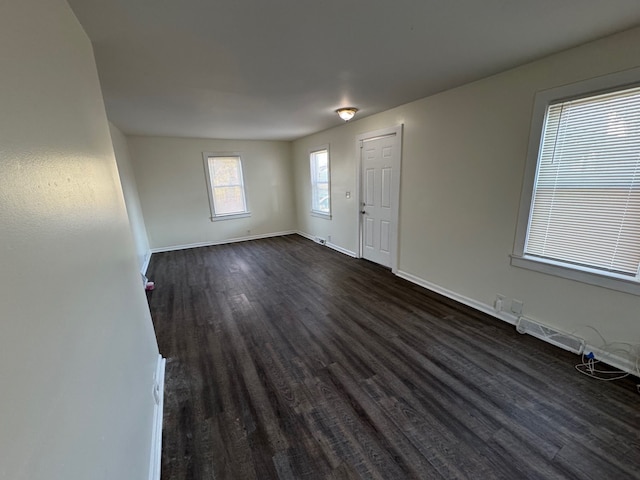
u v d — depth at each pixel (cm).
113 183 166
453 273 317
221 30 161
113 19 142
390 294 341
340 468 141
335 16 150
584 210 207
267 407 180
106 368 95
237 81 244
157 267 471
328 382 200
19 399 47
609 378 192
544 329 236
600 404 172
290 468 141
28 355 51
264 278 409
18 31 67
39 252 60
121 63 199
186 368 220
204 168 586
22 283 52
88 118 133
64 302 69
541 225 233
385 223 420
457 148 288
